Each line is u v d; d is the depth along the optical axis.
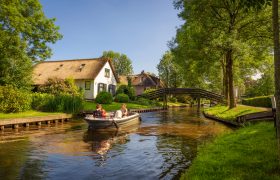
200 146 12.91
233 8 23.55
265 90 47.94
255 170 6.55
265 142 9.48
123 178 8.23
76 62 44.91
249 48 22.91
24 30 25.55
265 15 22.83
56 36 28.34
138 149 12.32
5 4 23.77
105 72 44.09
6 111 22.09
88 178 8.23
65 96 27.25
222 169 6.90
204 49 24.02
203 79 56.66
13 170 8.93
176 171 8.91
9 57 25.91
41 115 21.98
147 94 48.62
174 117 29.69
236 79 43.59
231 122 20.83
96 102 36.78
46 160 10.24
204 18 24.53
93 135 16.30
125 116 20.97
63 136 15.82
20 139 14.62
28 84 27.89
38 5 26.91
